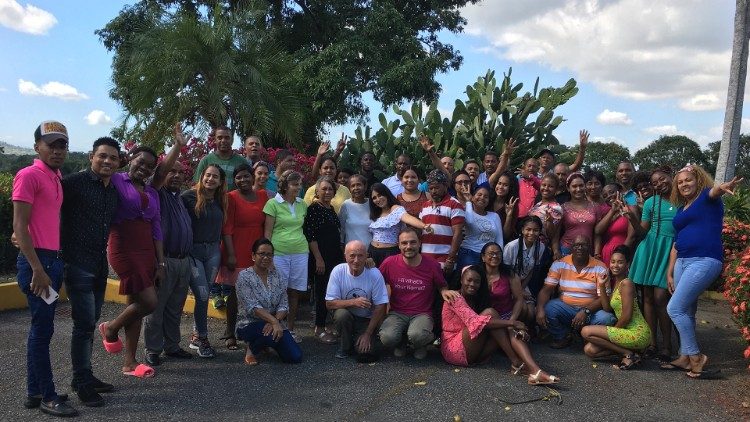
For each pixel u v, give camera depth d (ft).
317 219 19.11
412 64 57.47
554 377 14.93
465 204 19.08
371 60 58.54
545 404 13.87
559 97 28.55
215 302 21.67
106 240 13.37
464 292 16.81
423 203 19.90
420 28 67.92
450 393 14.40
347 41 59.11
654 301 17.57
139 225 14.38
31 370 12.80
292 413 13.08
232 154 21.61
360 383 15.01
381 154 29.71
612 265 17.44
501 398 14.16
